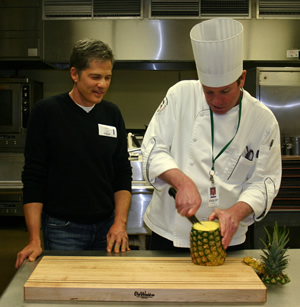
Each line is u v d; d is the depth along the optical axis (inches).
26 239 144.5
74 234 61.6
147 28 141.9
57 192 60.2
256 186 50.0
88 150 61.0
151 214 55.8
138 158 101.4
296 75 125.7
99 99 59.6
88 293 37.4
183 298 37.4
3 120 148.4
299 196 103.7
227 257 47.4
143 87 174.1
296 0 138.5
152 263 43.9
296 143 123.4
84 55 56.7
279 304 37.4
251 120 50.1
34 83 153.9
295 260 48.7
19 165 142.9
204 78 44.8
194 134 50.3
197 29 45.6
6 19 144.5
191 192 42.8
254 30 140.5
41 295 37.6
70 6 142.3
